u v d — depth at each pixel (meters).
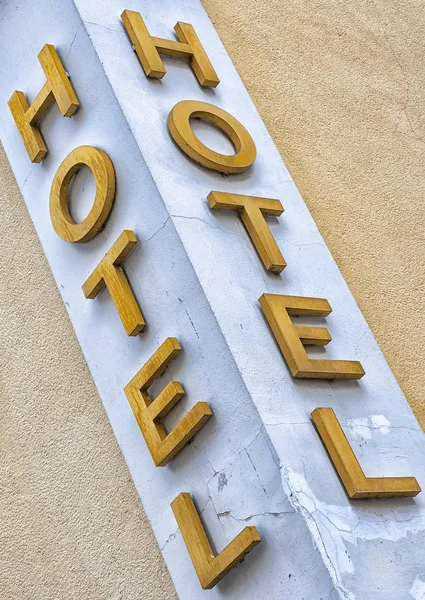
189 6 2.62
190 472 1.88
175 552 1.87
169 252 1.97
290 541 1.68
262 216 2.13
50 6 2.37
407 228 2.68
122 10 2.36
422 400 2.31
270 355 1.91
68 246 2.23
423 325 2.47
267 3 3.04
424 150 2.92
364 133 2.85
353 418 1.99
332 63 3.00
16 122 2.38
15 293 2.43
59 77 2.23
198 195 2.08
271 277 2.09
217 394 1.84
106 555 2.03
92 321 2.15
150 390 1.97
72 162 2.18
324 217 2.56
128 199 2.07
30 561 2.06
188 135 2.13
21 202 2.52
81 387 2.22
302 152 2.69
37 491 2.15
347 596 1.62
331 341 2.12
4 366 2.35
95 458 2.13
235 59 2.80
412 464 2.04
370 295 2.46
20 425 2.26
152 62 2.22
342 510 1.76
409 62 3.16
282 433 1.78
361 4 3.25
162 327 1.97
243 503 1.77
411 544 1.85
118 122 2.12
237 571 1.75
